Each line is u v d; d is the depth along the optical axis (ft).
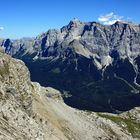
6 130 196.13
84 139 373.40
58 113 382.01
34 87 372.99
